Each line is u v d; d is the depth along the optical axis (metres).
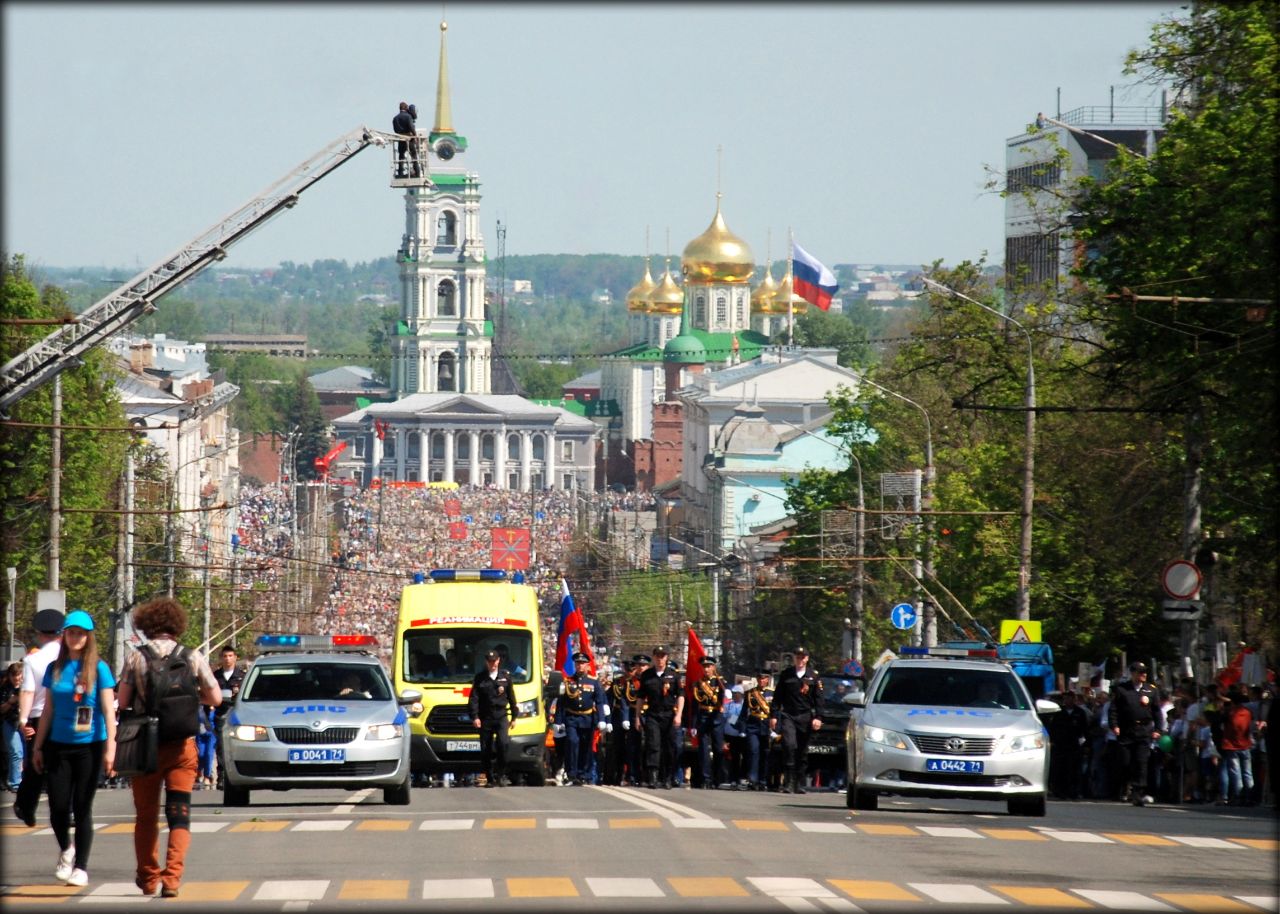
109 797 83.94
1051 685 123.00
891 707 73.19
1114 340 123.38
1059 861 53.00
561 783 102.88
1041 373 158.88
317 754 74.12
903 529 183.62
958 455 188.12
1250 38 113.25
